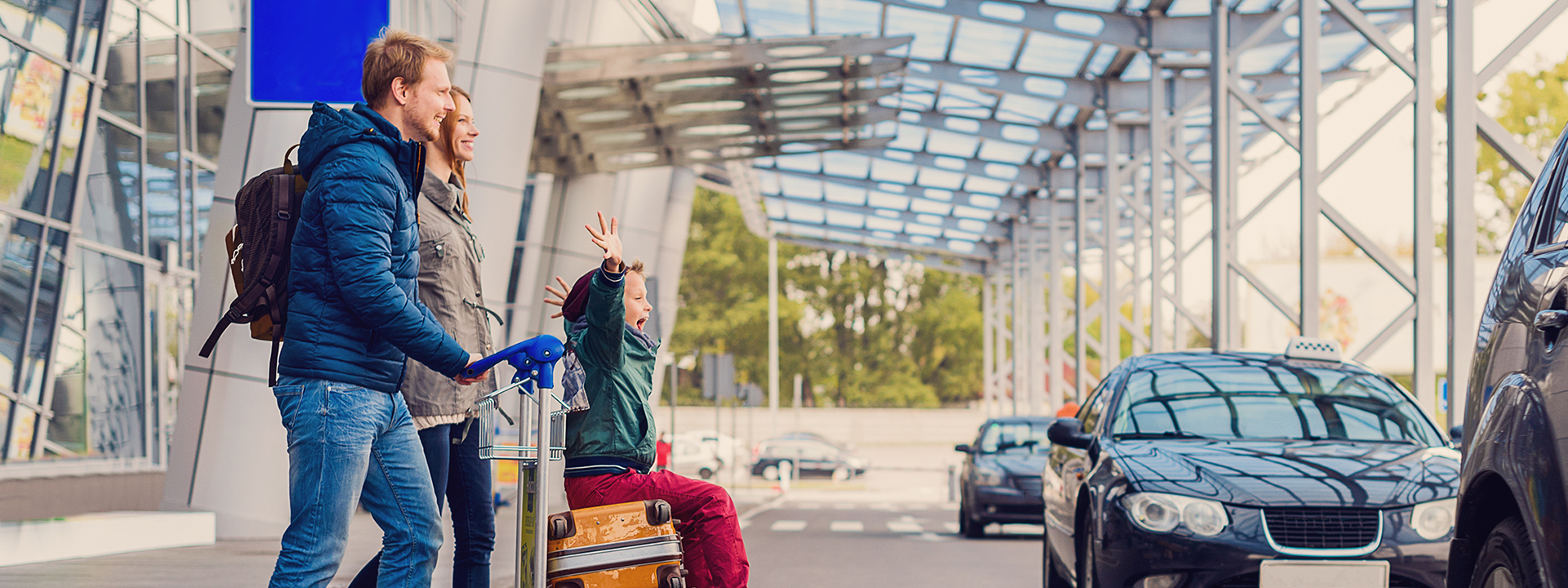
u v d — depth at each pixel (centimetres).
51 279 1502
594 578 429
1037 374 4069
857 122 2497
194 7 1897
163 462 1755
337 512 393
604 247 458
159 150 1775
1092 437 834
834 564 1248
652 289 2061
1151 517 689
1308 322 1337
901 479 5038
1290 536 671
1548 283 381
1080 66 2412
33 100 1463
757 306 7475
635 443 480
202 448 1247
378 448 412
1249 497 679
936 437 6662
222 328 414
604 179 2677
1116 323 2584
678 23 2553
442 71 448
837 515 2383
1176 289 2547
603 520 436
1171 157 2166
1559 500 345
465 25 1647
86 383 1573
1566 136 411
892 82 2348
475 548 546
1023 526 2145
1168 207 3475
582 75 2042
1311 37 1353
